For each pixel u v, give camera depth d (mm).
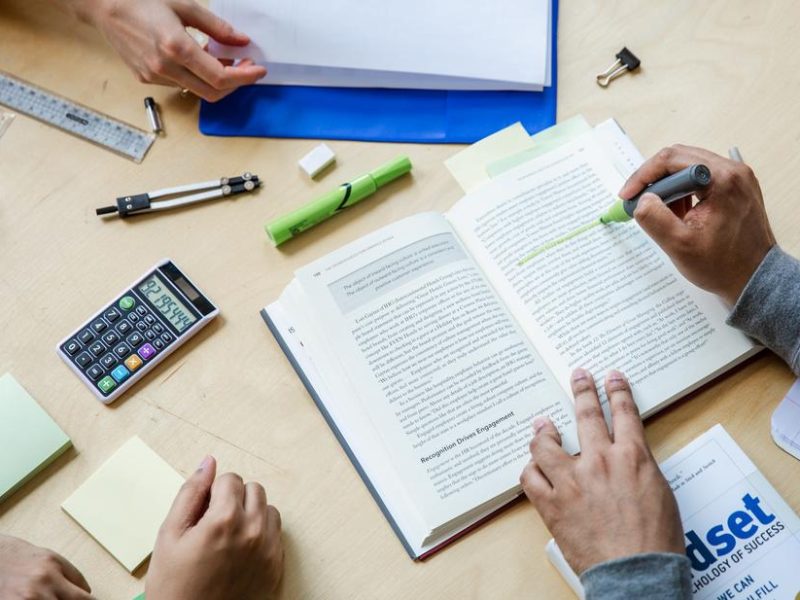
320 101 829
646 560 618
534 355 723
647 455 666
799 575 664
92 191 802
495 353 721
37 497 718
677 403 724
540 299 738
